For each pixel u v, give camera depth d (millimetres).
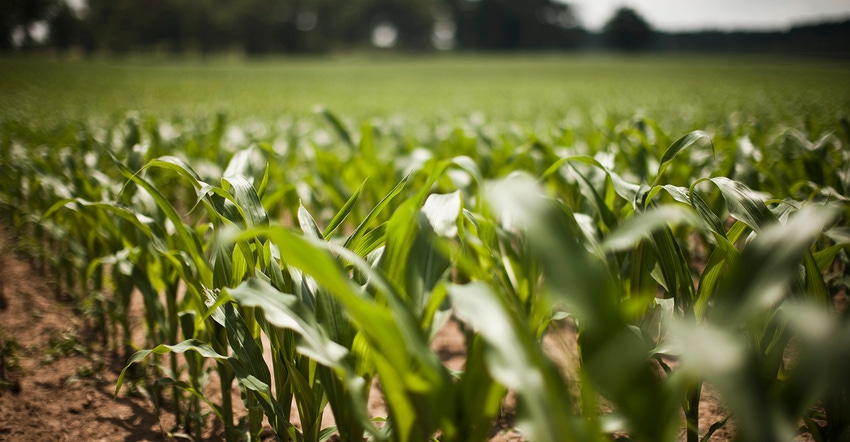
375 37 132250
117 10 98125
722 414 2262
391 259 1311
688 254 3074
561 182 3137
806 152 3289
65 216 3471
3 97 17641
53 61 69562
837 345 597
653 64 72875
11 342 2730
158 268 2393
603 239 1971
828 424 1335
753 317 1479
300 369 1460
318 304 1292
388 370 939
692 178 3357
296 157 5621
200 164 4184
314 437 1488
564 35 135750
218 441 2152
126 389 2514
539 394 680
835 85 26750
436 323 1336
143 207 2641
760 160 3908
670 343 1470
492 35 132875
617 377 606
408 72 58781
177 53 105688
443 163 1478
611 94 23594
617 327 613
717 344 627
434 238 1097
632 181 3309
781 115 9562
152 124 4992
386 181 3918
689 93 22797
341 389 1235
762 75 42031
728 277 799
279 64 80000
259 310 1534
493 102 19375
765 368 1502
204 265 1738
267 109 15188
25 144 5879
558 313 1824
